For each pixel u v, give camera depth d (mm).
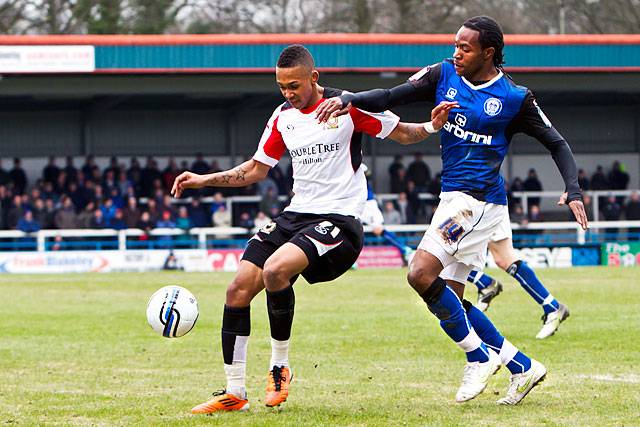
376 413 10828
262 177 11773
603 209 47969
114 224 42250
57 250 42781
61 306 25500
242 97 48906
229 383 11109
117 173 45156
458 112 11109
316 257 11016
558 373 13836
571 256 42875
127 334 19438
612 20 66438
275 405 11180
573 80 45062
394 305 24859
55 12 60250
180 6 63156
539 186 48969
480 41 10898
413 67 42375
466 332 11172
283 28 64062
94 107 49844
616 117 55469
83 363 15461
